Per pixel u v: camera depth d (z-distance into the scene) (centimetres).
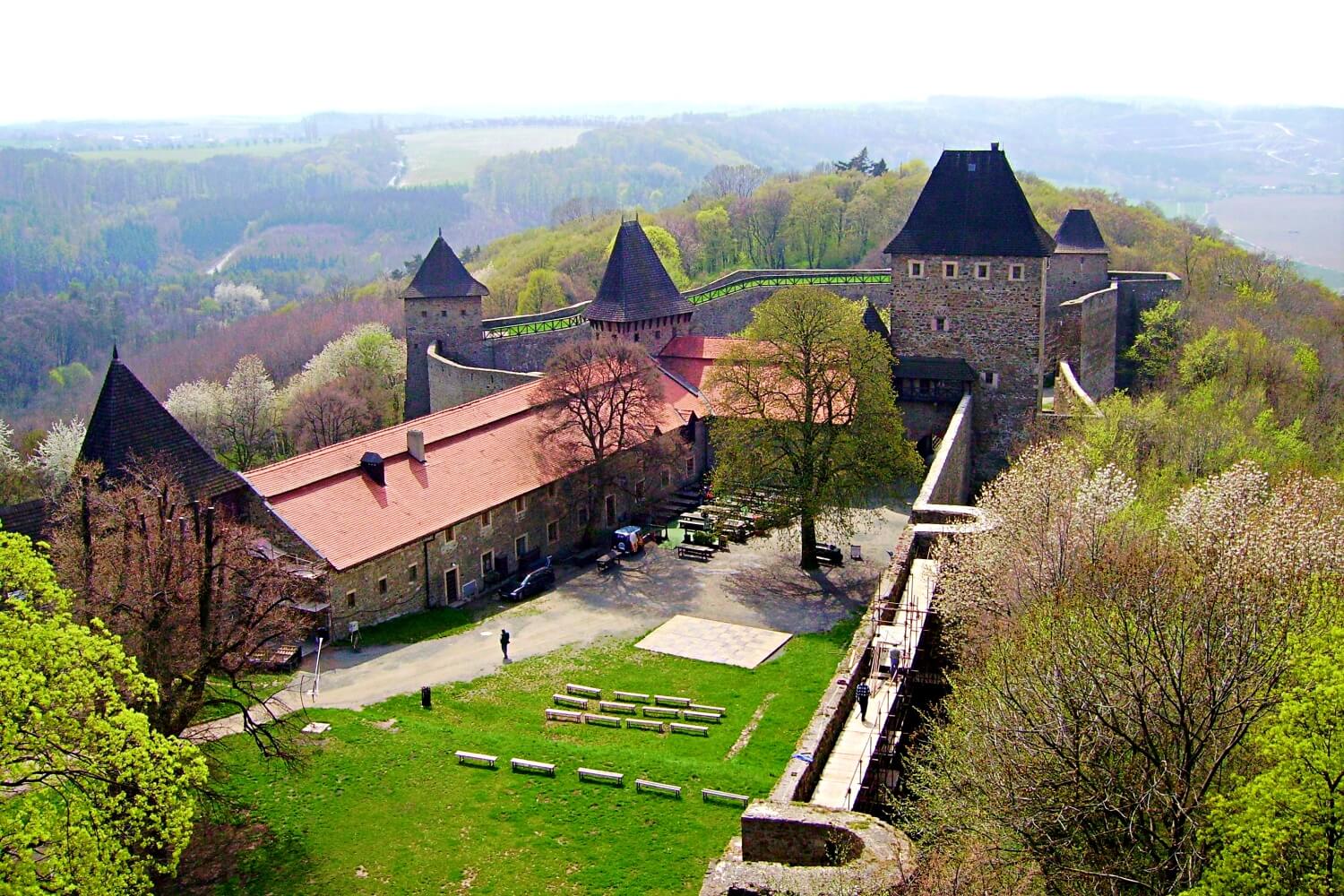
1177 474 6109
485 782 3934
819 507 6106
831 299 6406
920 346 7831
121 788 2986
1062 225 10850
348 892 3366
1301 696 2333
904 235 7756
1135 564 3350
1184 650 2559
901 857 2612
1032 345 7562
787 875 2586
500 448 6644
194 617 3791
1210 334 9519
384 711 4538
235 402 11600
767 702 4688
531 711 4591
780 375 6334
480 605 5916
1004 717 2744
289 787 3906
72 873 2548
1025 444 7656
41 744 2666
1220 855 2231
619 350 6825
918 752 3638
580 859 3488
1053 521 4075
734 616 5684
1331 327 11656
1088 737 2598
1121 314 10875
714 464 8081
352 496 5753
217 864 3506
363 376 11319
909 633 4306
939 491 5931
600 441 6738
